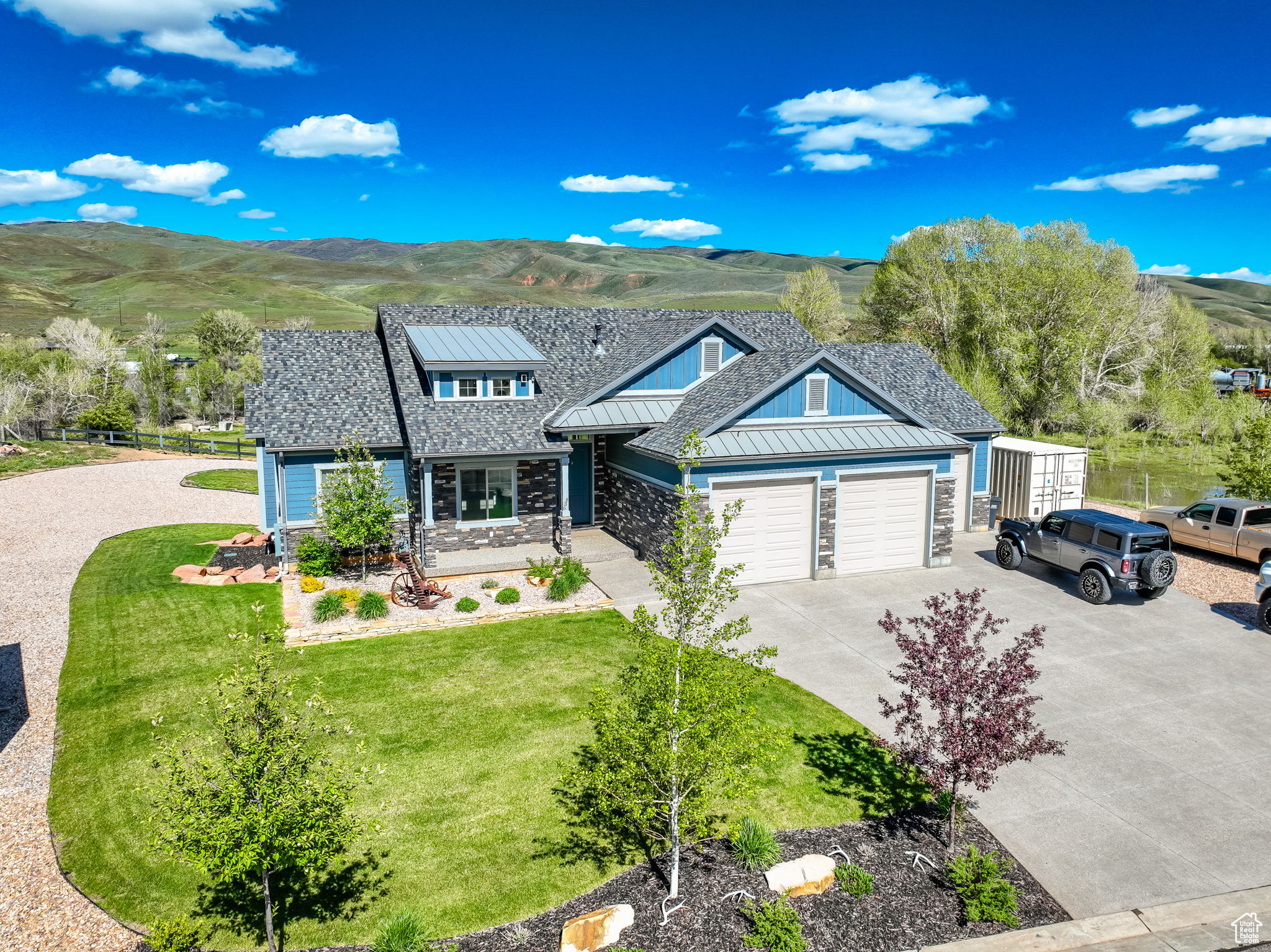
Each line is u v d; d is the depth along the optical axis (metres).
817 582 19.67
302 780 7.41
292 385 22.38
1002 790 10.51
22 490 29.84
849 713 12.70
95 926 8.05
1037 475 24.83
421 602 17.28
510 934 7.88
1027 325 48.81
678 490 9.45
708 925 7.88
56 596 18.20
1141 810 10.02
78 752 11.47
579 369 24.70
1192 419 49.00
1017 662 8.93
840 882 8.53
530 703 12.98
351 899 8.46
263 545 22.95
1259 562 19.45
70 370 57.31
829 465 19.42
